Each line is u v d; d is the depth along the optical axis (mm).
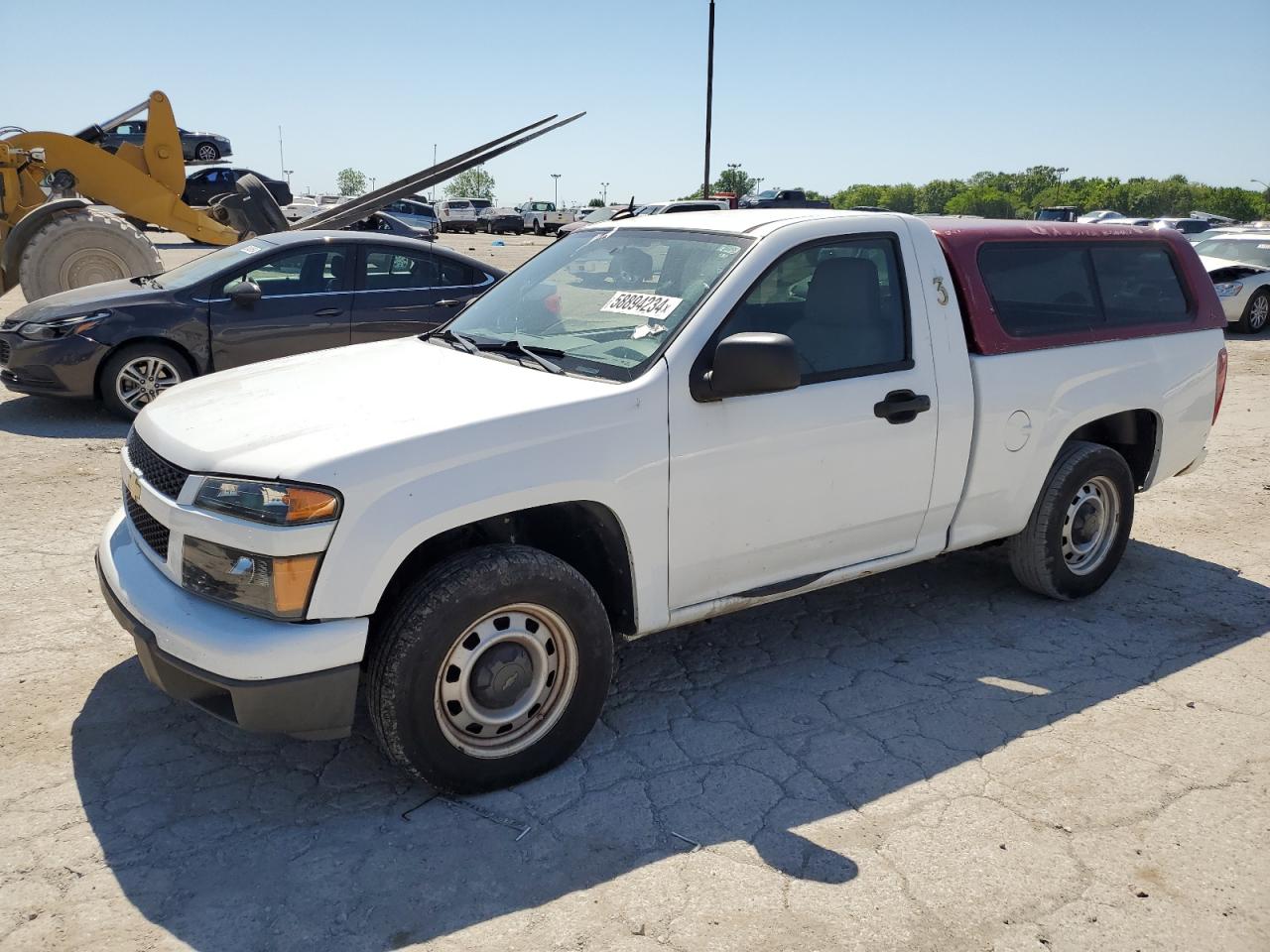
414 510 3055
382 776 3469
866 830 3193
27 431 8125
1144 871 3018
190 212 14117
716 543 3709
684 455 3541
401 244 8914
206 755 3576
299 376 3848
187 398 3730
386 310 8766
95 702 3926
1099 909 2848
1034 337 4566
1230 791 3430
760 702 4039
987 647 4574
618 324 3809
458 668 3227
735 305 3678
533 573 3254
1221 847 3133
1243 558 5824
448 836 3143
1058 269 4773
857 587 5289
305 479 2936
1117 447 5402
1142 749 3701
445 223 53844
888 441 4051
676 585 3674
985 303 4418
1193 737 3791
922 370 4145
